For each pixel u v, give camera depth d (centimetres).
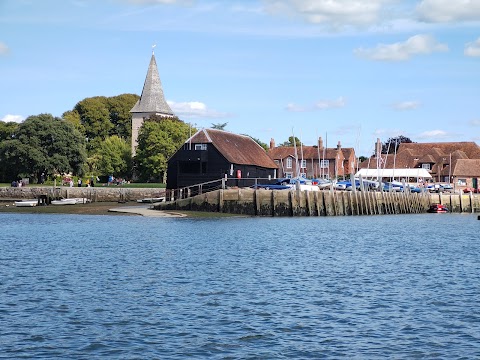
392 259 4788
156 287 3500
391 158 16312
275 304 3120
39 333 2588
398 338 2573
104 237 5919
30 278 3728
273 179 10338
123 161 15825
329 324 2767
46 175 12900
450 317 2898
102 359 2308
